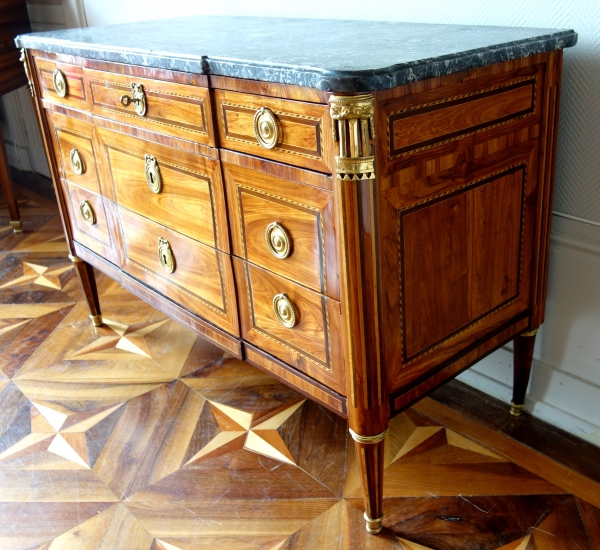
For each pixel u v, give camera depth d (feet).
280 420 4.60
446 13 4.15
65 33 4.96
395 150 2.87
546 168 3.67
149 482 4.11
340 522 3.72
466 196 3.31
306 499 3.89
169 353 5.51
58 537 3.75
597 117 3.62
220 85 3.34
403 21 4.39
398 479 3.98
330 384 3.44
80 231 5.43
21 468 4.30
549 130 3.59
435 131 3.01
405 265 3.13
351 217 2.81
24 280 6.95
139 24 5.32
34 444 4.52
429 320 3.38
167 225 4.27
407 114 2.86
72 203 5.37
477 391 4.74
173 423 4.64
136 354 5.52
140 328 5.93
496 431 4.33
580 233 3.89
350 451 4.26
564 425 4.31
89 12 7.56
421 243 3.17
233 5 5.71
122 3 7.02
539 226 3.79
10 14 7.79
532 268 3.91
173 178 4.03
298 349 3.58
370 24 4.29
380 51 3.07
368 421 3.26
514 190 3.57
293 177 3.13
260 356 3.91
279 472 4.12
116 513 3.89
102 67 4.23
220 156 3.55
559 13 3.61
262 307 3.73
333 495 3.91
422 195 3.08
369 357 3.10
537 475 3.95
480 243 3.50
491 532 3.58
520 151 3.49
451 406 4.60
